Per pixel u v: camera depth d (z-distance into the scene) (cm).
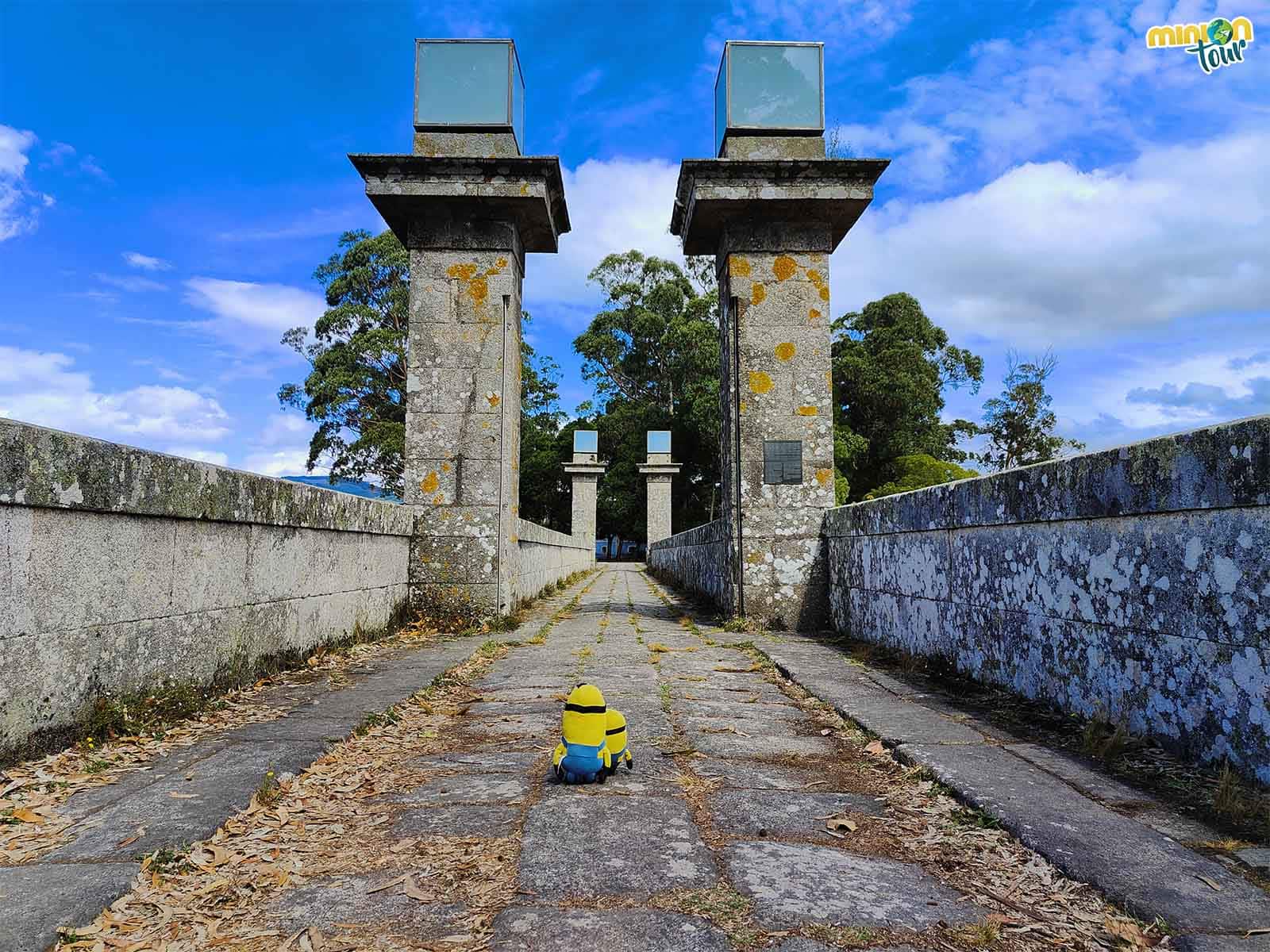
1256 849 248
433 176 872
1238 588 304
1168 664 345
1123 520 375
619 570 3133
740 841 267
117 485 375
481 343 904
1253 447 292
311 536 618
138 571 398
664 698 506
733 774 344
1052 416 2380
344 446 2989
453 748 388
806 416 912
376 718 427
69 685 350
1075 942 199
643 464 3478
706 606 1225
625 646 755
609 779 336
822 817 291
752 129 920
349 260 3038
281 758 345
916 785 327
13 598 316
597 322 4447
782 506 904
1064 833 262
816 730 430
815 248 927
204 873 238
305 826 279
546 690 533
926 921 210
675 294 4128
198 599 454
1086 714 406
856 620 788
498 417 897
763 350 918
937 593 590
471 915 212
